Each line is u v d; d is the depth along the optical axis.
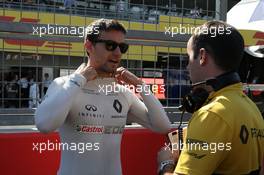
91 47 2.20
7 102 2.96
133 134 3.06
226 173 1.63
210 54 1.71
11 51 2.98
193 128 1.62
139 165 3.08
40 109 2.07
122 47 2.21
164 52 3.43
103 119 2.18
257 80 6.00
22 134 2.77
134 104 2.38
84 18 3.24
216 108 1.61
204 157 1.58
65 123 2.18
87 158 2.16
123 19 3.40
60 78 2.22
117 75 2.34
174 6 3.49
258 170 1.74
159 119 2.34
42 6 3.14
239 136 1.62
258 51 6.02
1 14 3.06
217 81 1.71
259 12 8.76
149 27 3.46
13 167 2.74
